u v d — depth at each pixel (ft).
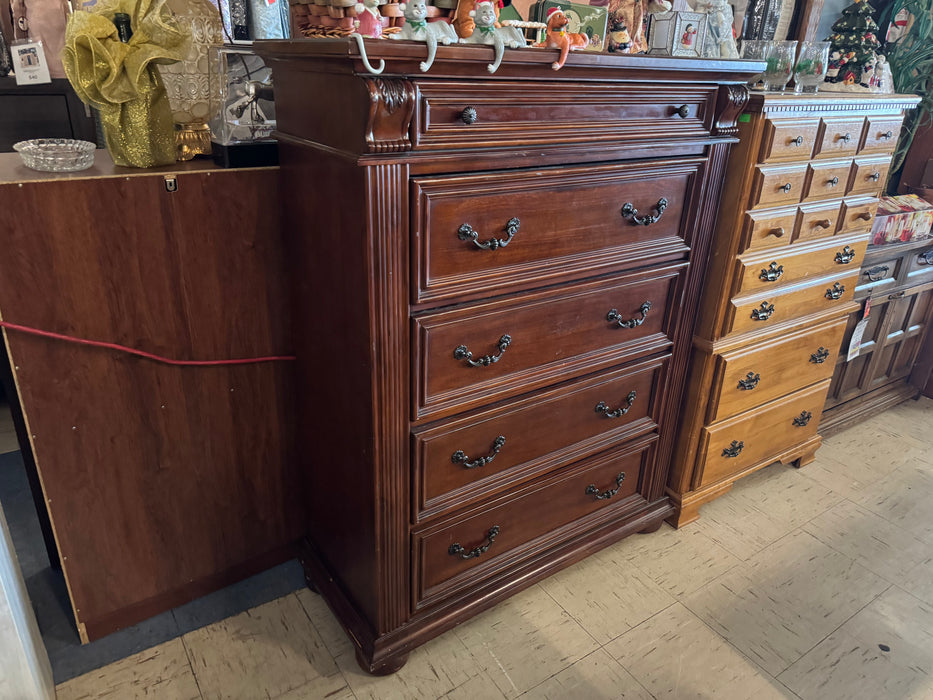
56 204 3.73
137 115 3.99
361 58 2.94
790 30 6.63
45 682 4.03
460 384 4.18
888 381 8.65
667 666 4.88
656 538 6.25
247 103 4.26
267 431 5.09
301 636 5.03
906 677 4.87
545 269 4.22
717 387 5.82
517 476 4.78
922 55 7.55
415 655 4.91
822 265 6.20
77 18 3.89
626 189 4.43
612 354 4.95
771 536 6.32
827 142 5.52
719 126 4.75
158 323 4.31
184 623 5.08
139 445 4.53
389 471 4.07
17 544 5.67
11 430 7.41
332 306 4.02
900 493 7.06
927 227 7.69
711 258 5.53
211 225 4.28
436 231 3.65
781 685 4.76
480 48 3.28
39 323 3.89
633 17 5.12
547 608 5.39
